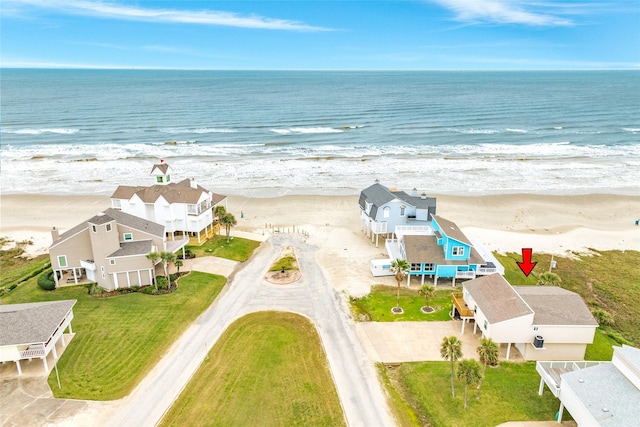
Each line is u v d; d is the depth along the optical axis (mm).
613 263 52562
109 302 42000
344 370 32938
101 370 32406
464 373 28031
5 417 27719
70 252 44906
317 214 68438
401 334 37594
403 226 51875
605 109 180500
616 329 39500
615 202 73812
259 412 28484
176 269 49156
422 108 184000
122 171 91188
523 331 32656
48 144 116812
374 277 48281
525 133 131375
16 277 48000
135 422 27562
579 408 24656
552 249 56312
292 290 45125
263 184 83062
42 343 31422
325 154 105688
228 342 36031
